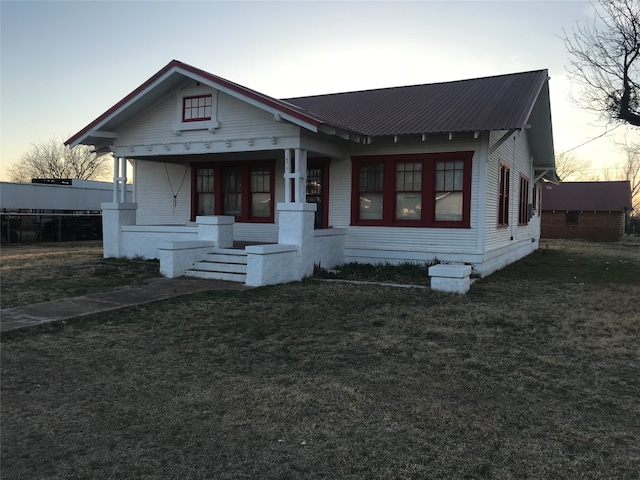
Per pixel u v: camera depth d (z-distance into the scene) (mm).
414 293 9430
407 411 4184
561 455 3498
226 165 15031
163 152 13242
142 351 5801
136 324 6988
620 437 3771
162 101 13180
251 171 14828
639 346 6137
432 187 12320
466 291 9758
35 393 4551
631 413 4211
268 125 11719
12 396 4480
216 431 3828
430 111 13266
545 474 3260
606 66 15133
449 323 7145
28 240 23812
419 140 12398
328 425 3922
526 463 3391
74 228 25781
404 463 3369
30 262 13508
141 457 3447
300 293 9250
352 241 13297
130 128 13727
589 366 5406
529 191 19406
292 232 11055
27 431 3816
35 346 5938
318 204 13977
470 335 6520
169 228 13438
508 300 9000
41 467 3311
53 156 57406
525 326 7039
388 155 12789
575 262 16609
